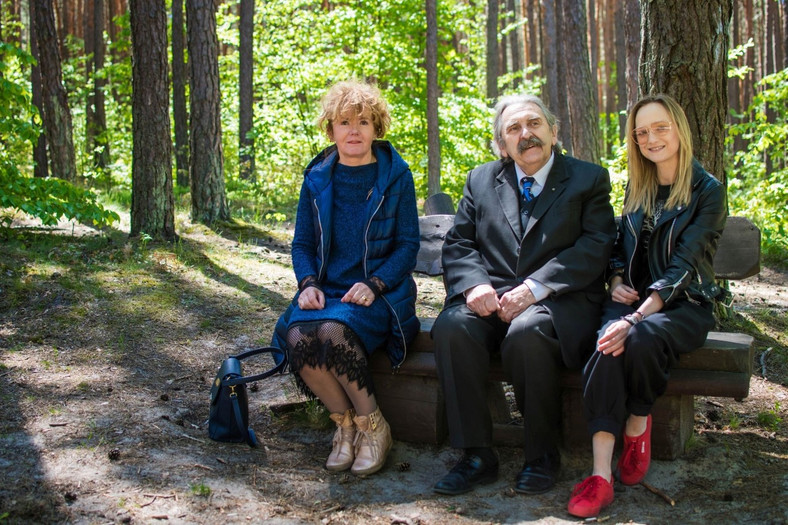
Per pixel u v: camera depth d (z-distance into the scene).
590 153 11.27
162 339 4.56
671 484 2.89
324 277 3.32
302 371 3.04
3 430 3.18
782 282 6.58
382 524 2.62
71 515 2.55
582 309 3.02
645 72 4.55
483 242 3.25
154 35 6.67
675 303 2.93
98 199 9.40
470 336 2.95
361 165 3.35
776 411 3.62
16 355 4.11
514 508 2.75
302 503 2.77
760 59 20.12
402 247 3.30
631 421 2.86
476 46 13.95
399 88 13.30
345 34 12.52
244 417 3.27
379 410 3.12
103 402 3.57
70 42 18.48
